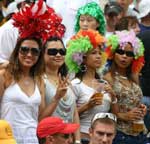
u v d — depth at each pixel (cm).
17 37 2486
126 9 3167
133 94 2472
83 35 2414
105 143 2105
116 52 2492
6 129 1839
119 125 2453
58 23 2345
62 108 2300
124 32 2522
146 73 2797
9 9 3053
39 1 2284
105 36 2745
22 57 2233
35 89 2248
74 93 2375
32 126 2220
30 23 2253
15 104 2211
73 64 2403
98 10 2644
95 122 2114
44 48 2320
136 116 2452
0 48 2505
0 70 2288
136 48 2497
